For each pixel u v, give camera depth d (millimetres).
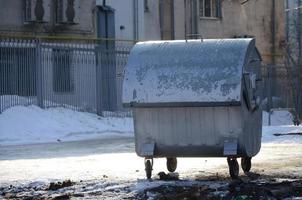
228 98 18688
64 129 47000
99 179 20391
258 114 20547
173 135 19453
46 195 17781
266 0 81375
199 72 19266
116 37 62469
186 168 22922
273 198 15867
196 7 73250
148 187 18141
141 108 19578
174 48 20156
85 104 52750
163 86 19375
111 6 62188
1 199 17406
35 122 46500
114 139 42156
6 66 48750
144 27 65938
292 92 62594
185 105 19078
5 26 55094
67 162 26531
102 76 53875
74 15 57938
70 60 52188
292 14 99062
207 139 19203
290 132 38781
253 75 19750
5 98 47344
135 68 19922
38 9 56000
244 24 78875
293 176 20094
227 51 19531
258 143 20688
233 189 16953
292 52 89125
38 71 49812
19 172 23250
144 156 19672
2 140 42500
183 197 16469
